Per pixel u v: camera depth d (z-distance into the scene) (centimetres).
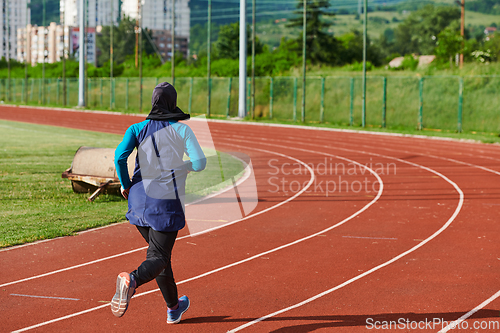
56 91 6662
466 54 4672
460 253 738
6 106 5906
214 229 867
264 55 5969
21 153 1819
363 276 634
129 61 8481
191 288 588
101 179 1078
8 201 1045
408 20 17175
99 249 739
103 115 4500
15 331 468
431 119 3544
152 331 472
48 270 643
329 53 7650
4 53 19838
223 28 8712
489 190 1275
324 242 793
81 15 5331
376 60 8494
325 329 481
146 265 422
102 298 552
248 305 538
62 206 1016
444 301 554
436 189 1285
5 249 730
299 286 597
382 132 3044
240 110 4025
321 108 3747
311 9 7550
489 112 3369
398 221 939
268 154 2017
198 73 6109
